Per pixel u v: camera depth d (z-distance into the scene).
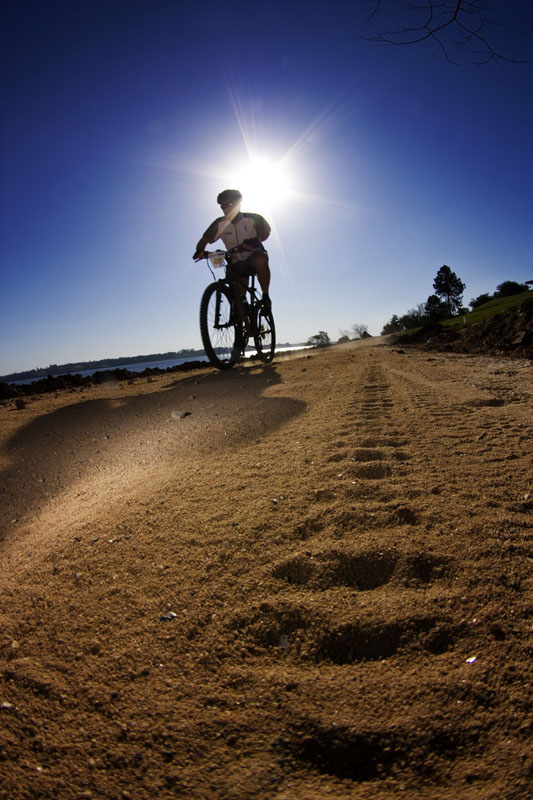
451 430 2.70
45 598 1.36
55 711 0.94
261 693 0.96
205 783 0.78
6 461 3.13
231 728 0.88
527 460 2.12
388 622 1.13
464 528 1.51
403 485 1.89
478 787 0.73
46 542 1.80
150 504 1.96
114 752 0.84
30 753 0.85
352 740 0.84
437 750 0.81
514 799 0.70
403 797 0.73
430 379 4.92
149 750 0.85
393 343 17.38
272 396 4.32
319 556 1.42
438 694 0.92
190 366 11.01
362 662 1.04
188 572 1.41
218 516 1.76
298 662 1.05
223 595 1.29
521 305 9.84
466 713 0.87
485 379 4.79
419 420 2.99
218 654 1.08
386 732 0.85
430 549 1.41
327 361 7.77
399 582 1.29
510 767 0.76
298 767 0.81
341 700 0.93
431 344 12.80
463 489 1.82
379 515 1.64
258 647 1.10
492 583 1.23
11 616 1.28
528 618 1.09
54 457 3.14
